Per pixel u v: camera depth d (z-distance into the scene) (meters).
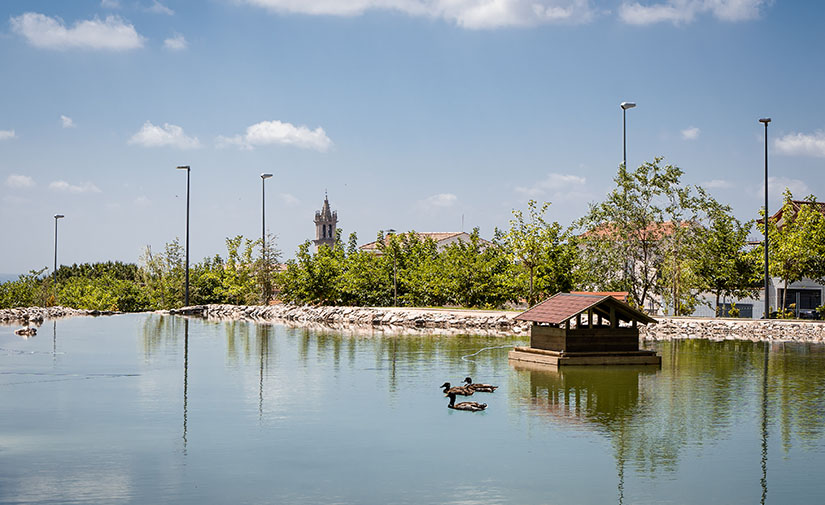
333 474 13.02
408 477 12.84
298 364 26.66
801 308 60.19
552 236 53.94
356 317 52.03
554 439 15.38
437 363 26.98
